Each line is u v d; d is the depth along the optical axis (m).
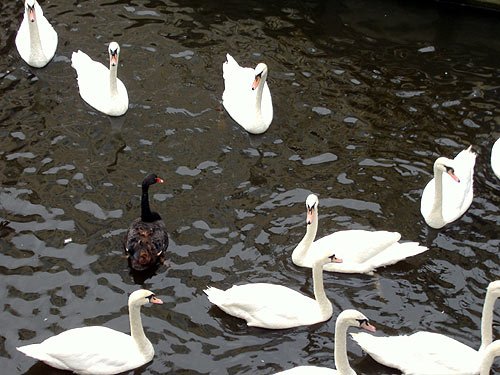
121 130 18.92
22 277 15.24
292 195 17.41
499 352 13.06
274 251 16.12
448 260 16.20
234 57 21.36
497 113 20.00
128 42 21.56
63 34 21.75
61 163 17.89
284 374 13.23
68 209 16.73
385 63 21.52
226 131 19.09
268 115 19.23
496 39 22.61
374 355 13.95
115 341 13.80
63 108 19.47
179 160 18.20
